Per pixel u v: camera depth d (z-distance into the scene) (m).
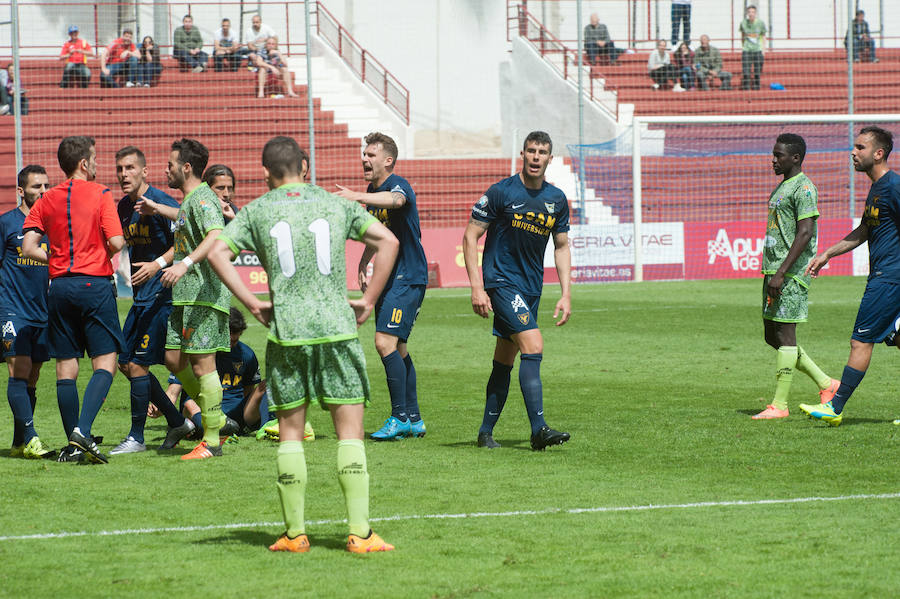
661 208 75.31
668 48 89.75
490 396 20.73
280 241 13.23
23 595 11.73
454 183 75.62
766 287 23.89
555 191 20.53
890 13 91.69
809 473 17.83
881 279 22.00
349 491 13.40
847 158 74.06
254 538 14.09
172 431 20.97
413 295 22.09
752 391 27.53
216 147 73.69
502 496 16.34
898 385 28.09
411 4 90.50
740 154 76.75
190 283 19.59
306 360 13.23
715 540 13.73
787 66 85.50
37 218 19.45
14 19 61.53
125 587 11.96
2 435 22.61
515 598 11.54
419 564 12.79
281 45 85.06
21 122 68.62
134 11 81.44
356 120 80.44
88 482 17.58
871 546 13.39
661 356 34.62
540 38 87.62
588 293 58.38
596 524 14.60
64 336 19.52
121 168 20.77
